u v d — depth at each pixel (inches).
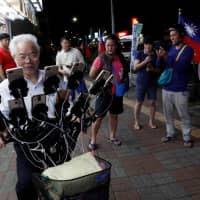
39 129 76.0
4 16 271.6
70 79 79.7
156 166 139.9
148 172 134.5
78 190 64.6
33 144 79.3
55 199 64.6
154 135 181.9
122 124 208.4
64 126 80.5
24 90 69.9
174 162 142.7
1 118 75.3
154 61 178.2
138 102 190.2
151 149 160.6
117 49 152.9
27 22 387.9
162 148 160.7
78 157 74.8
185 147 159.6
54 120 79.7
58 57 232.8
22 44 75.7
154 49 177.6
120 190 120.6
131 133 188.4
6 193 122.0
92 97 87.5
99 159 74.6
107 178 67.9
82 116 84.4
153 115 194.5
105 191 68.7
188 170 133.6
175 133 181.0
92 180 65.5
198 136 174.1
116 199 114.5
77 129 85.0
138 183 125.3
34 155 80.4
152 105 191.6
